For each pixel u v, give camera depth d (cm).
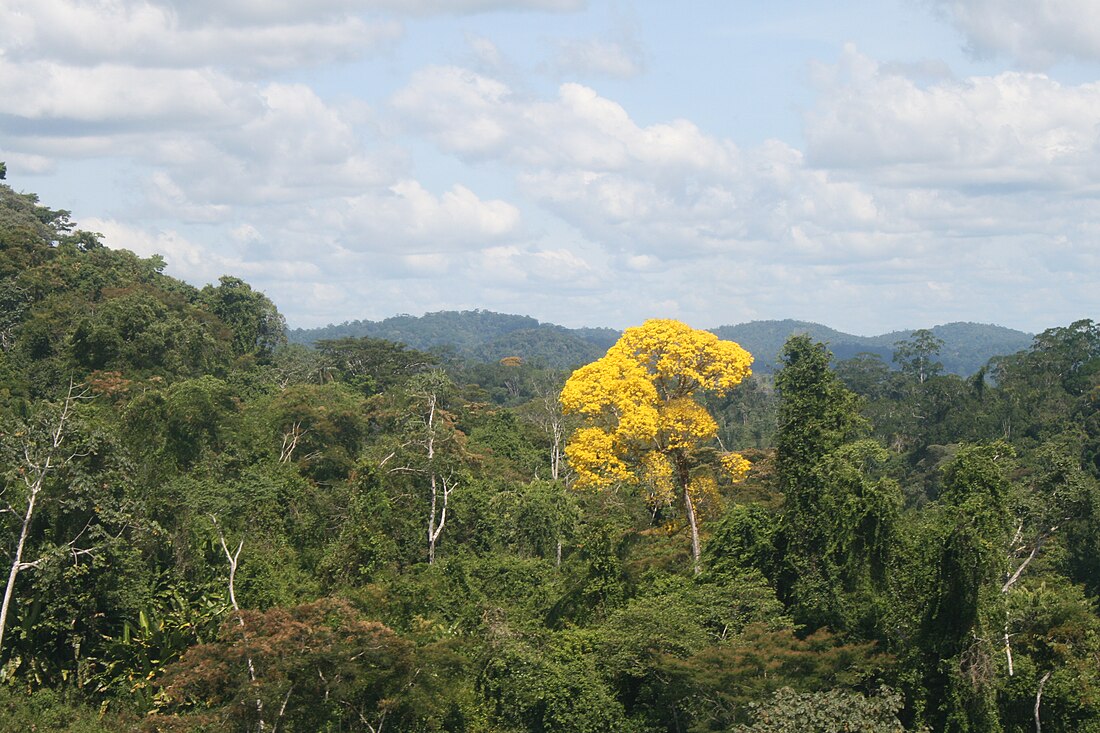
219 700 3234
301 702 3053
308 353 10700
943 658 3019
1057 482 3838
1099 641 3225
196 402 5175
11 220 10756
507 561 4741
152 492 4375
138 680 3672
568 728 3256
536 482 5575
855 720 2664
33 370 6806
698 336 3803
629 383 3728
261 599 4041
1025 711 3192
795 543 3394
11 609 3697
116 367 6669
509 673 3422
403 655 3159
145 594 3844
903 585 3161
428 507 5253
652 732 3195
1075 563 4075
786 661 2931
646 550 4031
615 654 3275
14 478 3666
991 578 3012
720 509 4122
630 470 3925
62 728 3434
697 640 3119
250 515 4644
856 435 4075
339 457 6016
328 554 4612
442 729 3353
